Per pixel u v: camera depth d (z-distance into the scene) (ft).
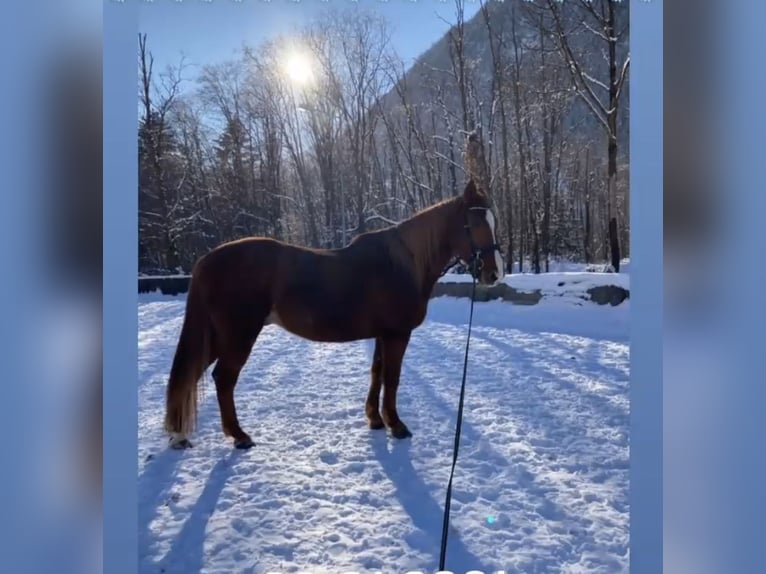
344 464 10.34
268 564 7.45
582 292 21.21
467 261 12.44
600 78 20.07
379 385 12.32
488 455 10.76
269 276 11.38
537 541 8.07
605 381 14.79
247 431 11.80
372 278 11.77
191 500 8.95
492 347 18.61
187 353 10.86
